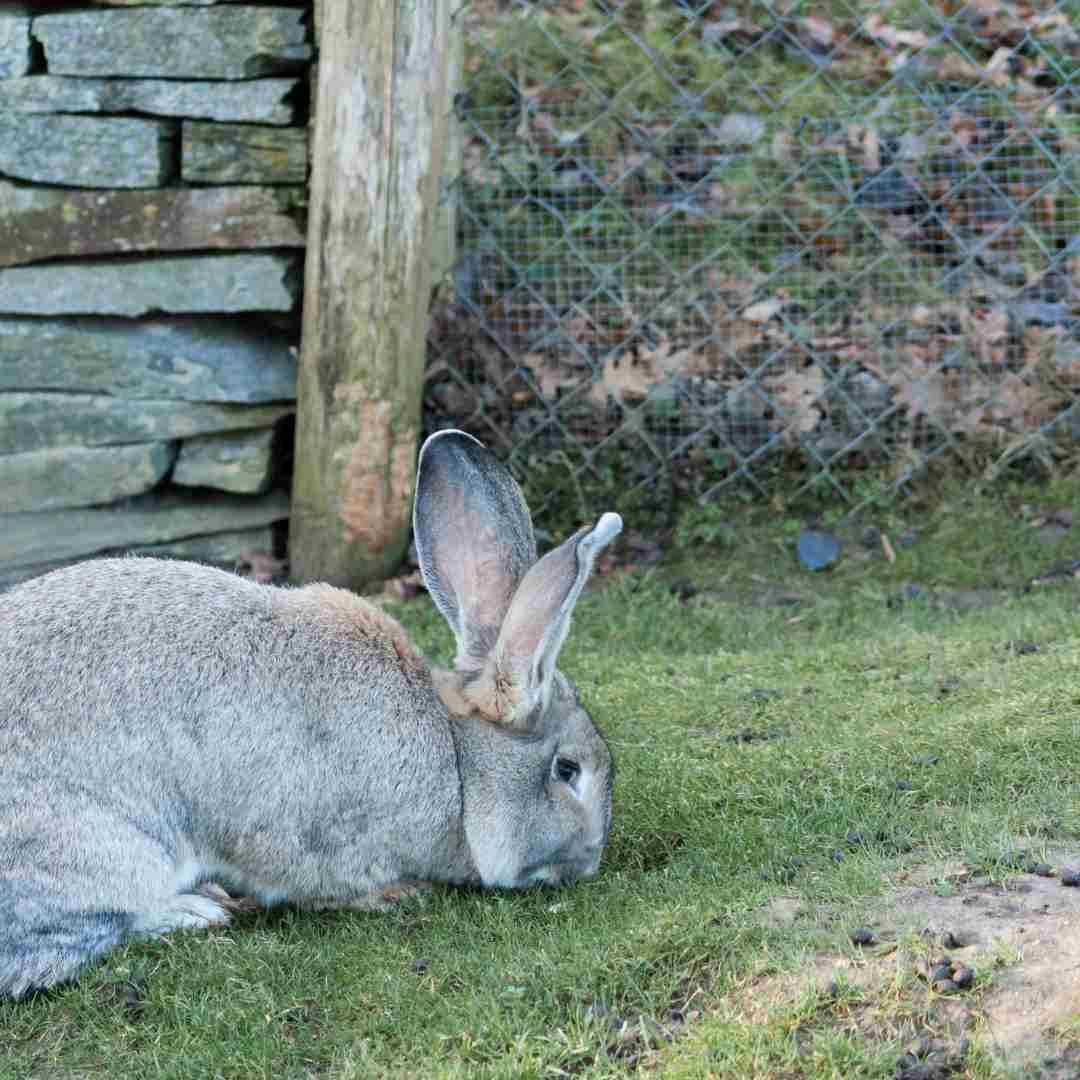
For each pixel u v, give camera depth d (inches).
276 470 380.2
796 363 386.0
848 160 393.4
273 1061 190.2
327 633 233.5
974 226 386.6
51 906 211.8
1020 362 381.7
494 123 392.8
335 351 350.3
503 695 232.4
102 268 363.6
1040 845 216.5
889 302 385.4
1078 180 382.9
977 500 371.6
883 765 254.5
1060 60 398.0
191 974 210.5
